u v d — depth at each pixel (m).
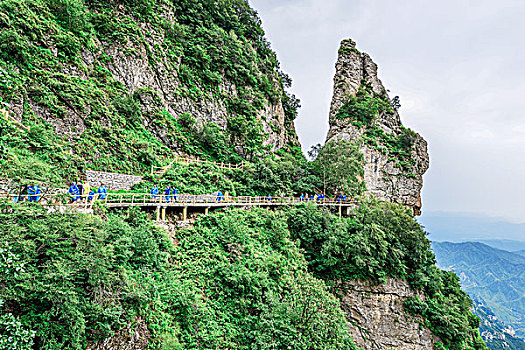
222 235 24.34
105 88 34.72
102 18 38.84
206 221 25.23
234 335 18.84
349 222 34.09
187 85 46.50
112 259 14.20
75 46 31.98
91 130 29.06
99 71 35.38
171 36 48.09
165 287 17.52
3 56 24.91
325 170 43.56
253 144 49.09
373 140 57.25
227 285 20.83
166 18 48.78
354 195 43.28
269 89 60.50
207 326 17.95
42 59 28.17
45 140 23.64
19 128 21.83
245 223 27.17
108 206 19.50
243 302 20.31
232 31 58.78
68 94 28.11
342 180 42.62
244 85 55.97
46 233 12.16
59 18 33.28
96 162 27.47
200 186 32.81
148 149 33.69
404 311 31.59
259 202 32.44
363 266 30.05
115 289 13.71
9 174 14.78
